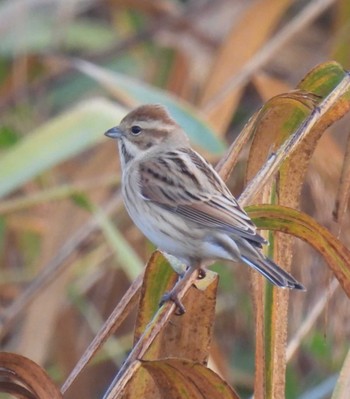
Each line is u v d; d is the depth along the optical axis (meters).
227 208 8.19
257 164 8.54
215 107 12.41
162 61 16.20
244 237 7.92
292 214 7.74
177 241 9.09
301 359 12.84
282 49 15.73
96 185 11.95
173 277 7.81
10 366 7.02
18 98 16.06
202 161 9.52
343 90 7.98
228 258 8.62
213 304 7.74
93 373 13.43
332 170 11.23
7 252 14.82
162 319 7.07
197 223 8.88
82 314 13.89
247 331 13.43
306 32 15.96
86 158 15.39
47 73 16.77
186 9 16.34
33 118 16.02
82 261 13.58
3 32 15.79
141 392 7.53
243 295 13.30
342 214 8.16
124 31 17.66
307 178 11.99
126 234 13.77
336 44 13.17
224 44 13.72
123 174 9.95
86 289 13.48
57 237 13.20
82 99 16.45
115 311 7.80
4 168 10.77
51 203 14.18
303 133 7.86
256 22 13.69
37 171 10.75
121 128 10.05
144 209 9.41
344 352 11.59
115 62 16.94
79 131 10.95
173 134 9.91
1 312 12.82
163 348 7.78
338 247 7.60
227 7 16.20
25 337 12.59
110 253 13.55
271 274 7.74
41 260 13.21
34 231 14.20
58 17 16.42
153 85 16.11
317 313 10.48
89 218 13.16
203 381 6.93
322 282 11.37
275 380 7.88
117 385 6.77
